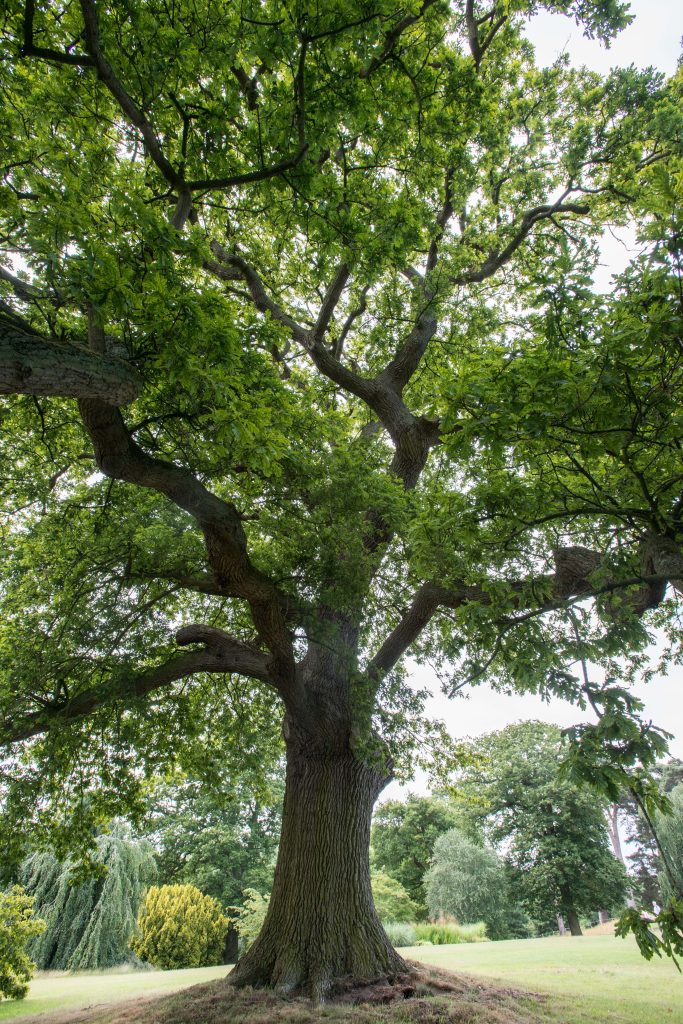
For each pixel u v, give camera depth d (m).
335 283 10.66
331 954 8.02
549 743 33.38
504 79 12.94
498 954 13.84
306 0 6.18
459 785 12.30
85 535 9.76
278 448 6.18
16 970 11.20
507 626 3.94
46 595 9.85
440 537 5.07
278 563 9.09
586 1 9.54
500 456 4.44
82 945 19.23
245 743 11.56
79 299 4.59
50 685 9.29
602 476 5.10
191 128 7.39
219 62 6.86
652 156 11.83
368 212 9.45
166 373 5.77
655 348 3.50
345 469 8.85
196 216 10.73
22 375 3.80
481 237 13.11
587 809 29.97
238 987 7.93
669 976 9.99
